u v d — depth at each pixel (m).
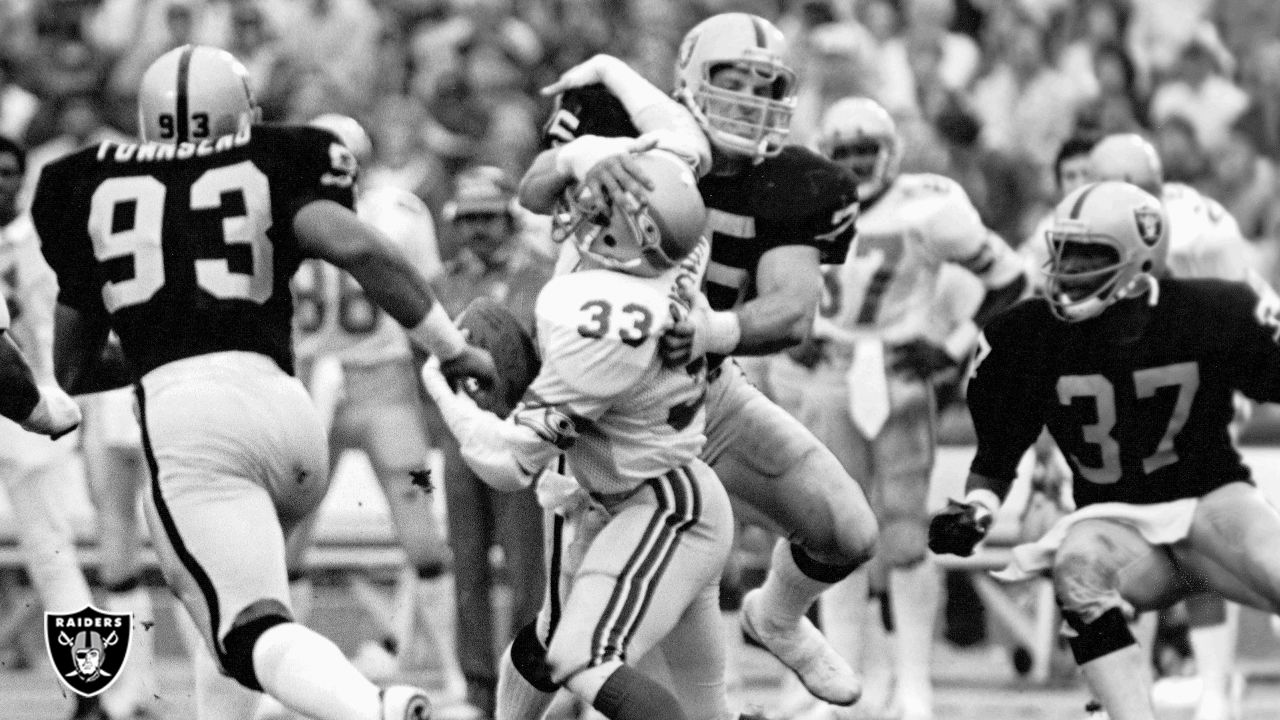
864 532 22.48
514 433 19.42
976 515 23.64
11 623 34.50
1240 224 42.94
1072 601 22.97
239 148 19.95
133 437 29.17
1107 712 22.89
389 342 30.39
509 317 20.97
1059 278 22.86
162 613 35.19
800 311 21.08
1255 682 33.28
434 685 32.84
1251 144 43.69
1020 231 40.22
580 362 19.23
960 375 31.20
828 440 29.81
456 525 29.59
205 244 19.77
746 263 21.64
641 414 19.73
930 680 33.44
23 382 20.36
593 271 19.72
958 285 31.12
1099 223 22.66
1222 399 23.36
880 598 30.39
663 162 19.50
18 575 34.84
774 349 21.03
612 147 19.67
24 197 36.91
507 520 29.36
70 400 20.98
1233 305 23.09
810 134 41.34
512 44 41.72
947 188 29.75
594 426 19.81
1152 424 23.22
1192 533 23.20
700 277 20.34
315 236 19.61
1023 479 33.03
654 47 44.06
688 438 20.08
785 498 22.36
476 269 29.89
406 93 43.53
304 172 19.83
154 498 19.56
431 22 44.50
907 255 29.69
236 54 42.66
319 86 39.78
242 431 19.50
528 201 20.34
